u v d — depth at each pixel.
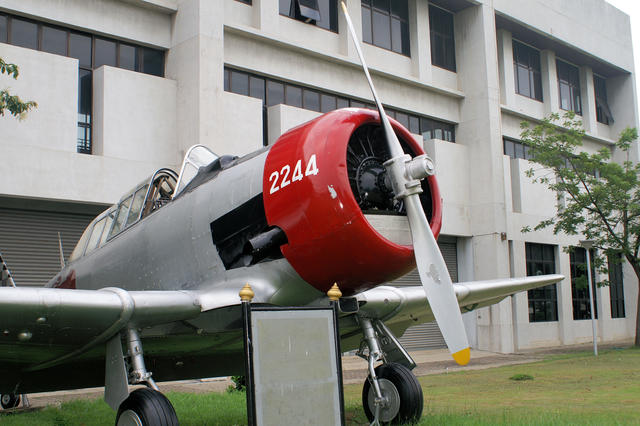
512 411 5.81
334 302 3.89
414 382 4.80
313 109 14.73
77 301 3.72
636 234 17.36
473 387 8.42
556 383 8.72
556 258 20.23
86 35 11.47
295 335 3.66
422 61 17.14
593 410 5.89
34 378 5.34
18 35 10.70
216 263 4.57
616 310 23.42
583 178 17.11
